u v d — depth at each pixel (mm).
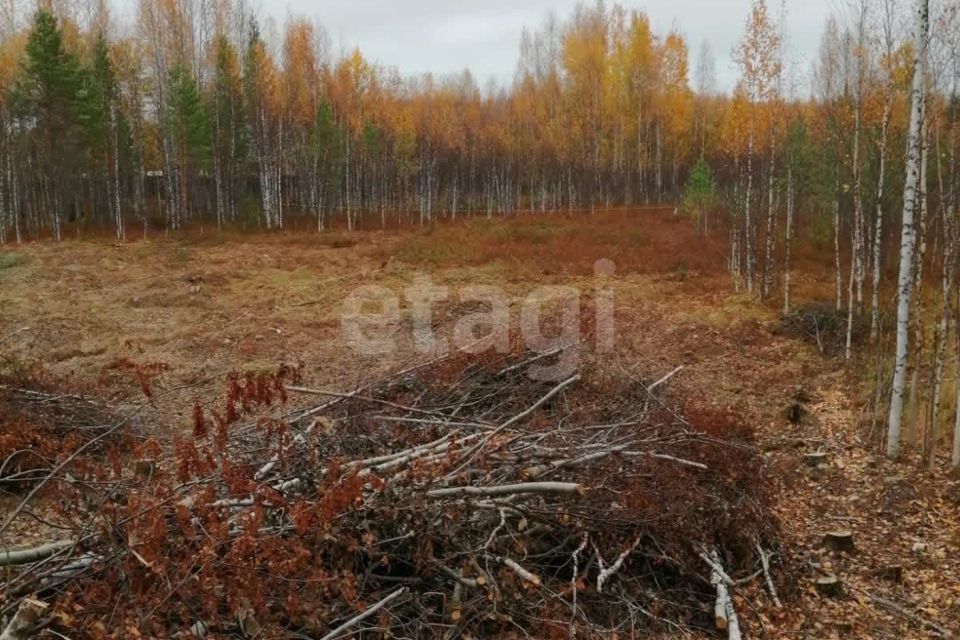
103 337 11648
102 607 3199
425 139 39625
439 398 6441
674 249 19406
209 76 35844
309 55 38000
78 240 24234
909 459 6996
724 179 28203
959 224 7820
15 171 26094
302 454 4504
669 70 38812
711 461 5156
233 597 3188
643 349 11000
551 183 40375
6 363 8023
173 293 14766
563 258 18469
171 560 3350
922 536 5574
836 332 11250
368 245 22844
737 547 4848
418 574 3926
